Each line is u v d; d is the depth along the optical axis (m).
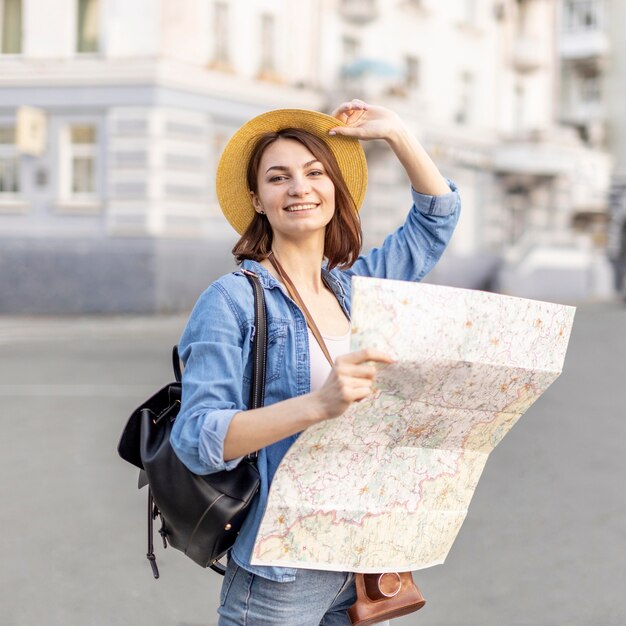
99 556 5.00
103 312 20.84
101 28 20.69
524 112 32.66
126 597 4.45
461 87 29.70
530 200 32.03
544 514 5.74
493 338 1.95
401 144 2.26
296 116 2.14
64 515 5.71
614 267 34.44
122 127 20.53
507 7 31.02
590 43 36.41
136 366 12.49
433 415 1.99
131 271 20.67
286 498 1.92
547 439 7.96
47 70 20.69
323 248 2.26
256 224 2.22
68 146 21.02
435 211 2.34
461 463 2.13
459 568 4.83
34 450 7.45
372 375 1.78
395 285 1.81
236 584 2.02
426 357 1.85
